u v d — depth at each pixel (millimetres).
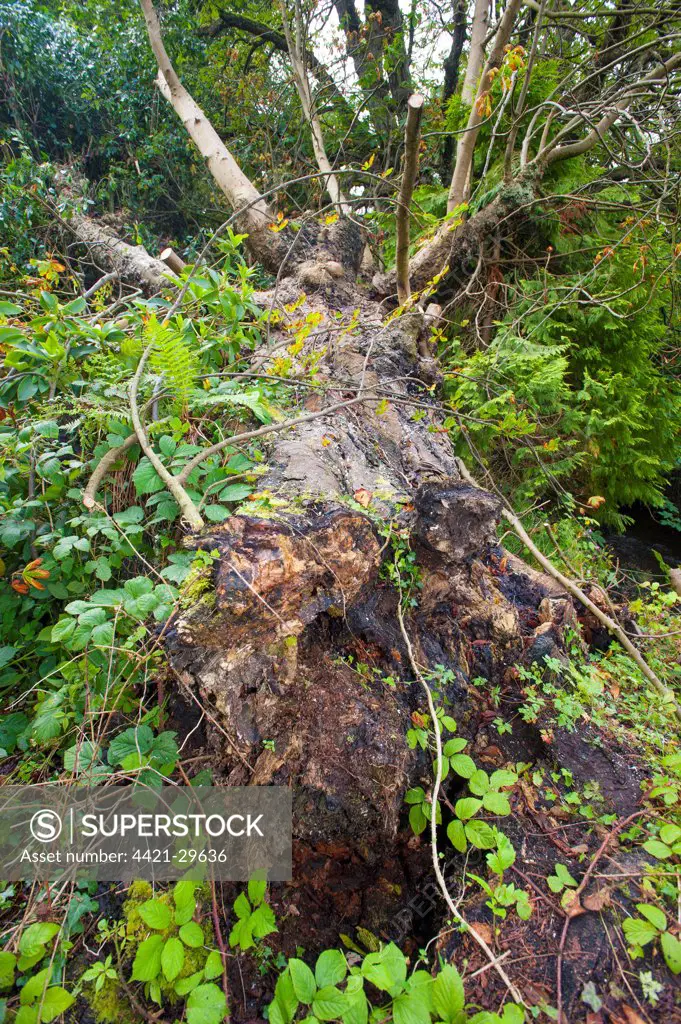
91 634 1326
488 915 1359
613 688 2115
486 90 3520
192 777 1459
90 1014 1192
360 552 1514
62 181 4738
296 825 1371
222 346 2398
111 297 3791
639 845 1502
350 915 1512
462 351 3848
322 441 1981
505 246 4340
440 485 1919
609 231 4688
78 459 1999
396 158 5598
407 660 1697
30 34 5219
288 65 6312
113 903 1367
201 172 6082
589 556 3455
